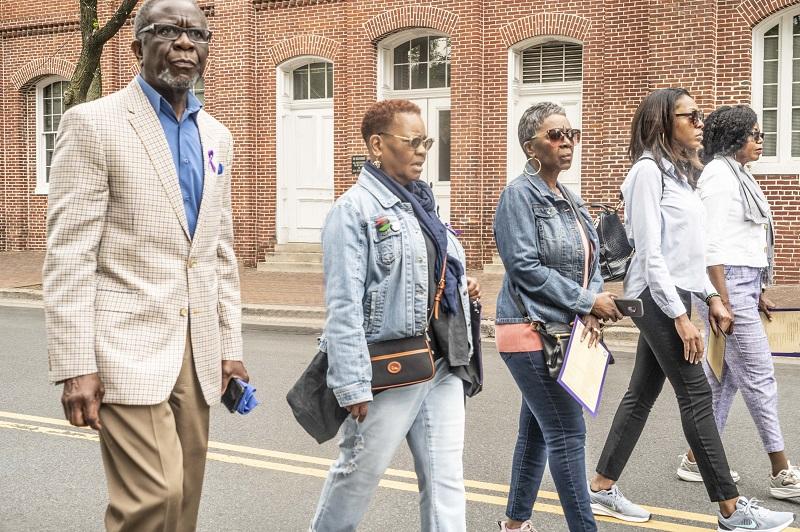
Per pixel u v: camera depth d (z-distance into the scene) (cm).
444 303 329
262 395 736
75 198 276
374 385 309
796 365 861
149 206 286
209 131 310
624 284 421
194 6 296
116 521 280
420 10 1565
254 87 1741
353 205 315
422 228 324
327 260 313
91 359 272
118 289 285
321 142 1736
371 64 1620
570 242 365
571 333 359
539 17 1484
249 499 485
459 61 1539
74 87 1398
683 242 413
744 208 477
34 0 1966
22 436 607
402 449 575
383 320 314
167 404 290
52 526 443
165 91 296
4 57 2027
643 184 405
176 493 280
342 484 323
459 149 1549
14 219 2066
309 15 1681
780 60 1335
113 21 1379
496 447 579
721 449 409
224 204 317
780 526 406
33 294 1431
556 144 363
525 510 396
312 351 956
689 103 411
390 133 322
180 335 294
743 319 477
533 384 363
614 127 1433
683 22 1354
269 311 1227
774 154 1352
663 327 407
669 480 509
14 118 2036
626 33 1416
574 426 363
